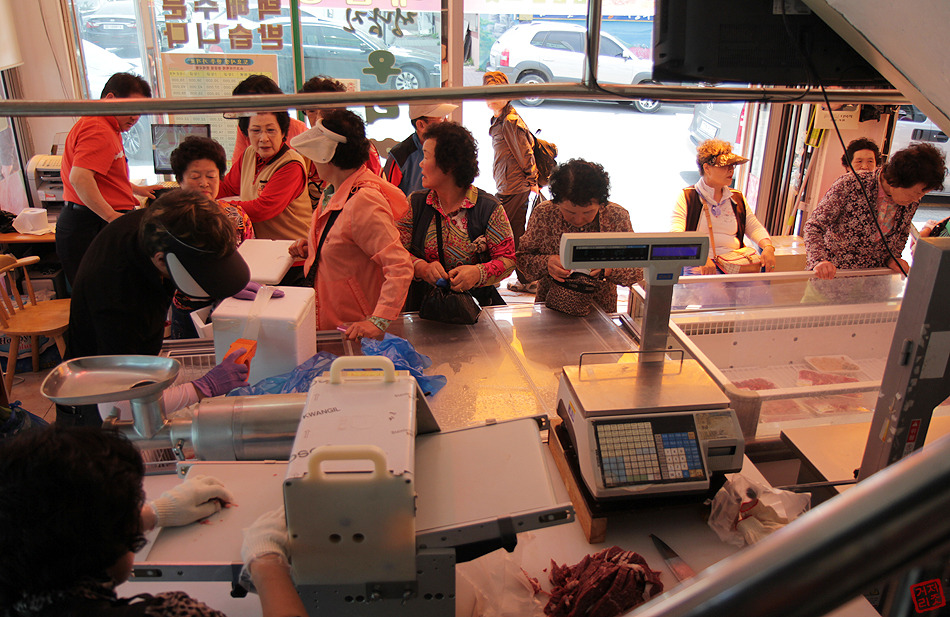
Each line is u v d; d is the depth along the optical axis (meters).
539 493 1.13
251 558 1.02
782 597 0.30
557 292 2.37
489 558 1.40
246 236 2.91
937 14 1.02
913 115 5.87
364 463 1.01
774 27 1.45
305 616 0.95
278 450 1.38
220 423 1.36
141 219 1.65
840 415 1.96
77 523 0.86
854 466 1.73
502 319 2.32
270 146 3.10
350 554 1.02
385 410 1.12
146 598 0.92
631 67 7.06
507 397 1.85
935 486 0.29
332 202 2.25
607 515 1.43
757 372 2.32
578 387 1.55
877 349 2.44
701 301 2.38
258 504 1.22
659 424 1.47
